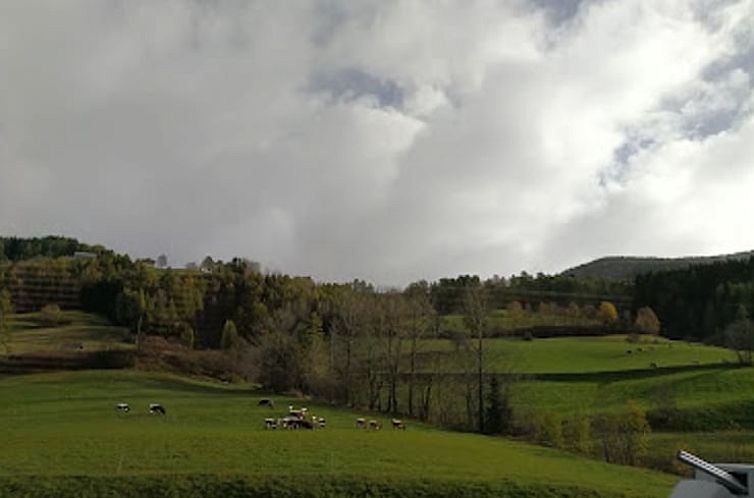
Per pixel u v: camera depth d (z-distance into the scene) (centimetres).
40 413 8038
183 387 11394
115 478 3978
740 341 12506
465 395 9556
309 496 3838
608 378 11488
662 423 9006
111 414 7875
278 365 11600
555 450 6550
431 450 5316
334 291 17362
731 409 9325
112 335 16075
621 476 4859
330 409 9188
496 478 4219
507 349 10894
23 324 16762
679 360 12850
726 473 1040
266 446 5091
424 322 10706
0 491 3772
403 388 10512
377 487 3962
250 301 17788
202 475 4059
